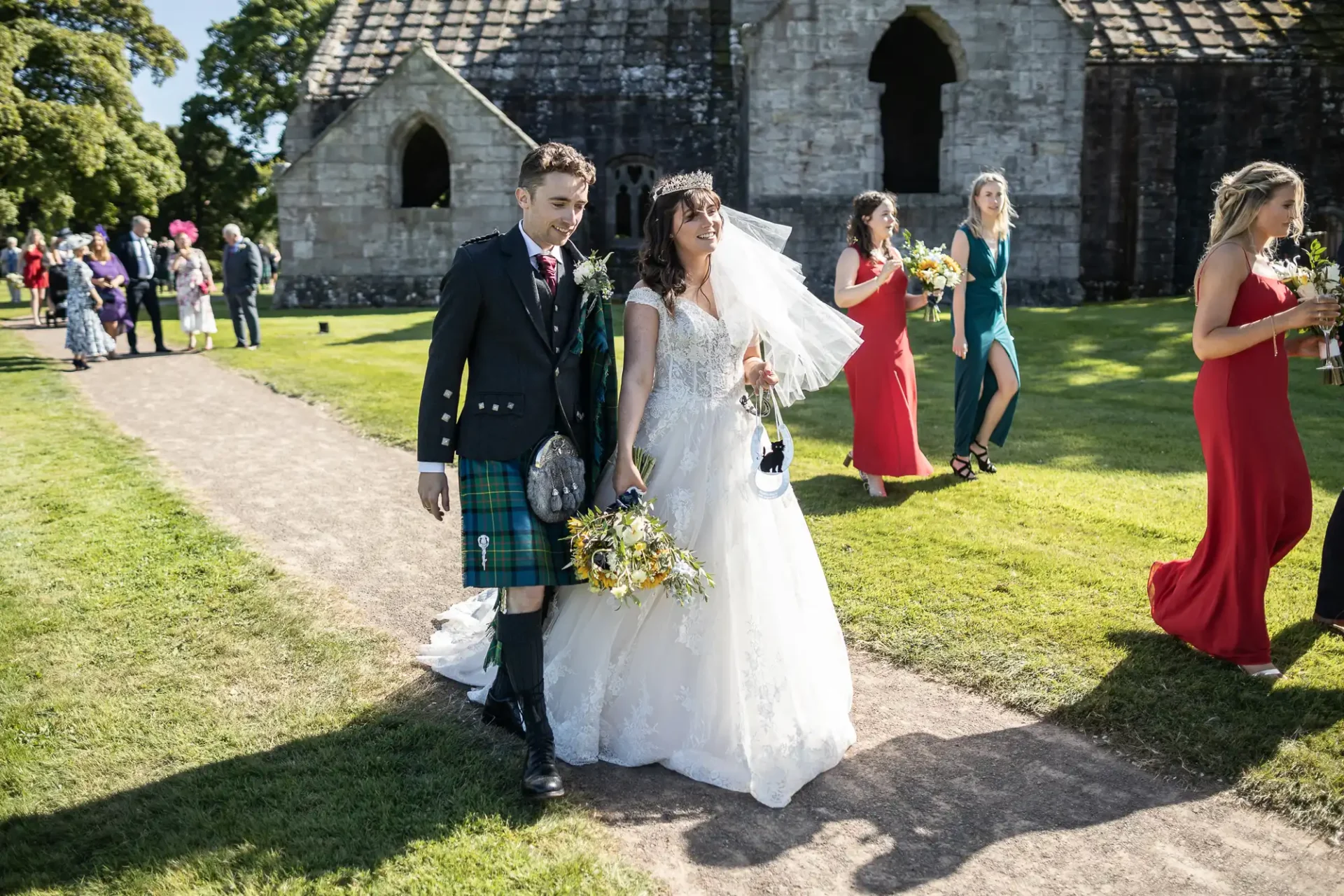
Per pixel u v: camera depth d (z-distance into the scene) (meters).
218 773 3.23
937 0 18.98
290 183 21.28
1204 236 21.59
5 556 5.33
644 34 23.78
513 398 3.19
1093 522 5.85
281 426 9.01
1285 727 3.46
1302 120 21.19
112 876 2.73
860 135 19.22
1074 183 19.44
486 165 21.17
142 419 9.37
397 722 3.57
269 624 4.43
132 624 4.44
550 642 3.53
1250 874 2.77
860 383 6.38
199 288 14.55
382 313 19.88
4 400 10.42
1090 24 19.00
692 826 3.00
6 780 3.21
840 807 3.11
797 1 18.94
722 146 22.78
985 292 6.65
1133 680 3.84
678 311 3.35
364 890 2.65
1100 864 2.81
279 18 39.34
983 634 4.30
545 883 2.68
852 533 5.66
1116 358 12.48
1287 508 3.83
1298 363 11.74
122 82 35.97
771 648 3.24
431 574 5.17
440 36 23.80
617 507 3.13
